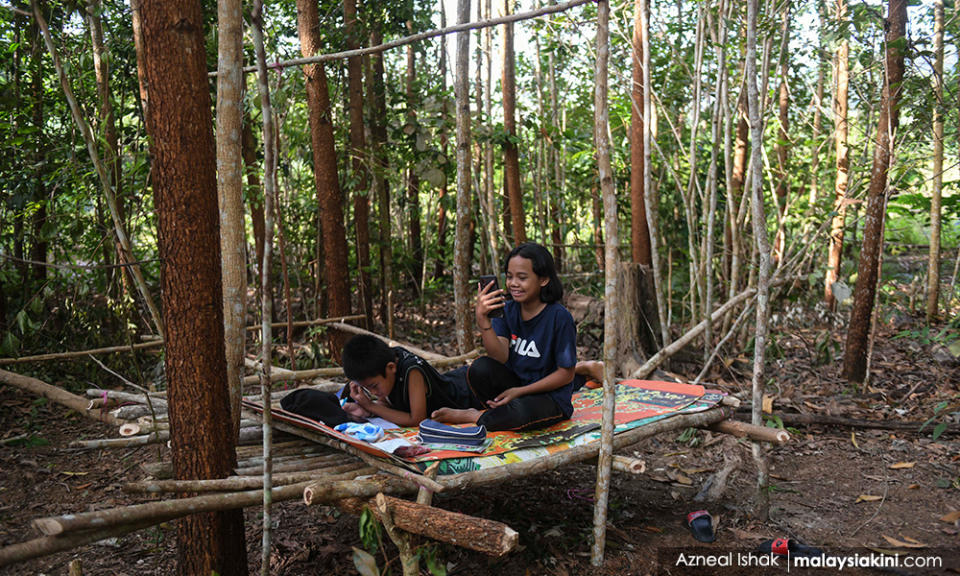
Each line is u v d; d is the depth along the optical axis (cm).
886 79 471
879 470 371
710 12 533
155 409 325
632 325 523
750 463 384
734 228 525
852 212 673
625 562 277
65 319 576
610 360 257
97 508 339
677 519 319
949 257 816
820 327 646
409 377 302
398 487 233
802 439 417
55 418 466
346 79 597
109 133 465
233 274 254
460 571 273
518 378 312
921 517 317
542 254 301
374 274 721
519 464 256
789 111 691
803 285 695
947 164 718
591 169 698
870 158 648
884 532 303
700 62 498
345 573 270
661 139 687
